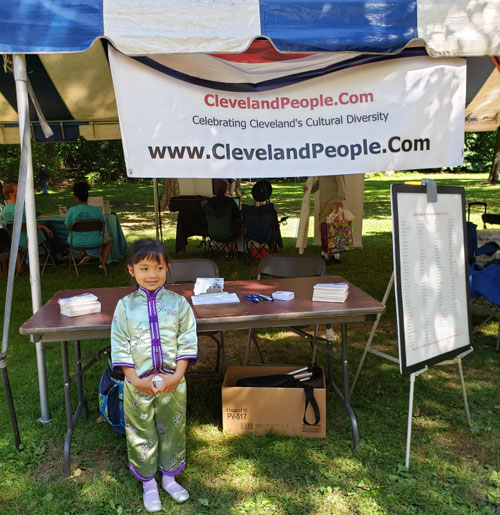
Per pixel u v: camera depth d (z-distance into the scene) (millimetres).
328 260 7910
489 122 6801
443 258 2904
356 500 2424
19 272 7734
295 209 14617
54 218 8117
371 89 3092
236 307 2799
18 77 2756
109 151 29016
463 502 2396
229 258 8609
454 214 3000
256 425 3002
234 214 8312
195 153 2980
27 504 2459
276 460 2744
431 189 2844
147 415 2387
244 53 2984
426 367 2764
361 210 8719
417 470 2648
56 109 5840
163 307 2400
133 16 2670
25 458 2824
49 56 4141
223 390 2977
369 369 3943
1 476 2678
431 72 3113
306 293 3131
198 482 2588
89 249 7555
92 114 6227
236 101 3014
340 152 3111
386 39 2863
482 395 3471
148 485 2486
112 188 24938
